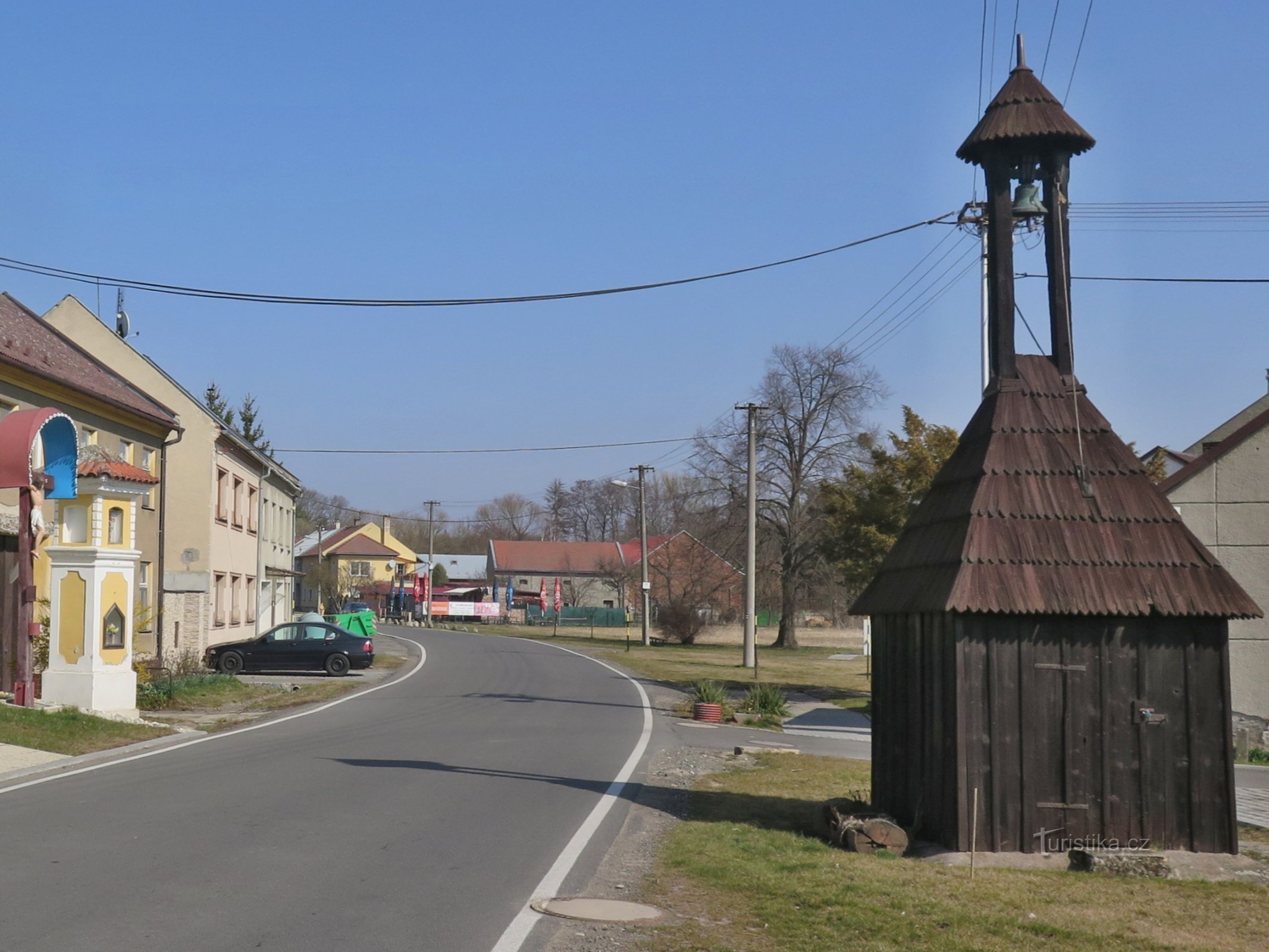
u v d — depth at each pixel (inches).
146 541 1240.8
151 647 1241.4
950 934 270.4
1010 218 409.4
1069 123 400.8
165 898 284.7
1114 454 384.8
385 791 474.9
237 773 520.4
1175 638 361.4
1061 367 401.1
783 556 2266.2
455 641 2202.3
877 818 378.3
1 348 880.3
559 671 1413.6
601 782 534.9
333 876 315.9
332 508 5605.3
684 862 352.2
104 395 1063.0
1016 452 383.6
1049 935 272.5
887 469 1217.4
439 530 5684.1
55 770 528.7
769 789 528.1
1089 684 358.0
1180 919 293.3
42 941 244.1
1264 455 866.1
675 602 2566.4
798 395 2251.5
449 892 303.3
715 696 933.8
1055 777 354.6
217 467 1438.2
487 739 697.0
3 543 853.2
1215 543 868.6
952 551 369.1
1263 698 852.0
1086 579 358.0
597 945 259.8
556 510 5428.2
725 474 2277.3
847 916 285.6
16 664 785.6
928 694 373.1
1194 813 355.9
